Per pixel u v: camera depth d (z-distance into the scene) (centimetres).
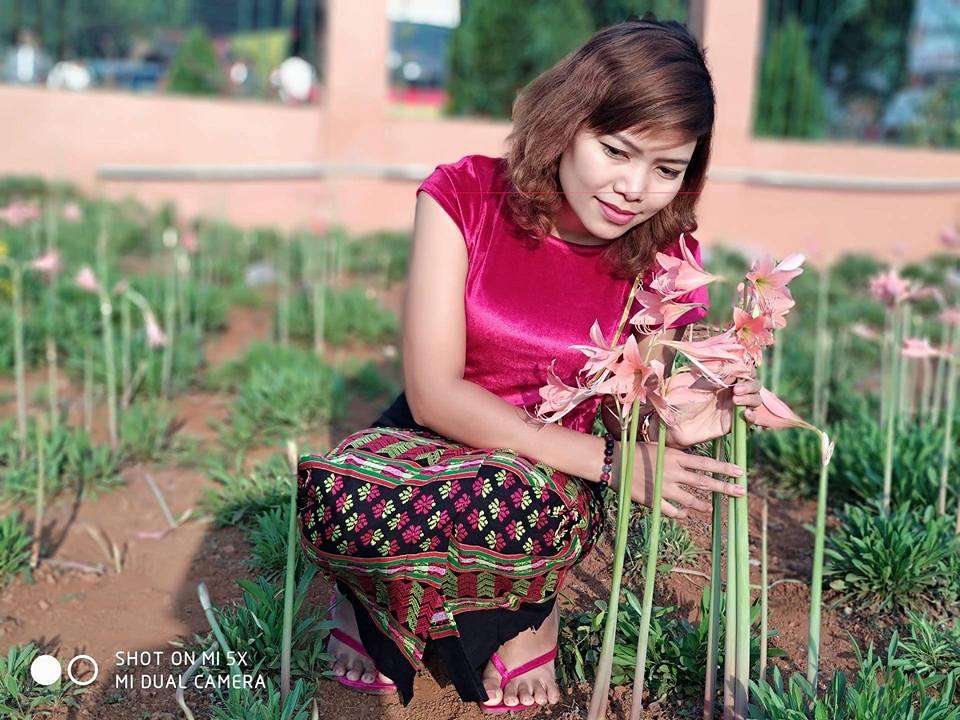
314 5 1150
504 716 191
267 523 255
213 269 656
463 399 185
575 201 177
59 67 1121
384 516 172
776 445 324
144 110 933
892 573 236
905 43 1194
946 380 473
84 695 201
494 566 179
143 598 243
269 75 1190
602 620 204
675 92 160
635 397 154
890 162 1044
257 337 518
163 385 398
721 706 191
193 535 279
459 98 1049
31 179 866
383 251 750
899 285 287
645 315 158
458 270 190
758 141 1010
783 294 151
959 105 1181
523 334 193
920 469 283
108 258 628
